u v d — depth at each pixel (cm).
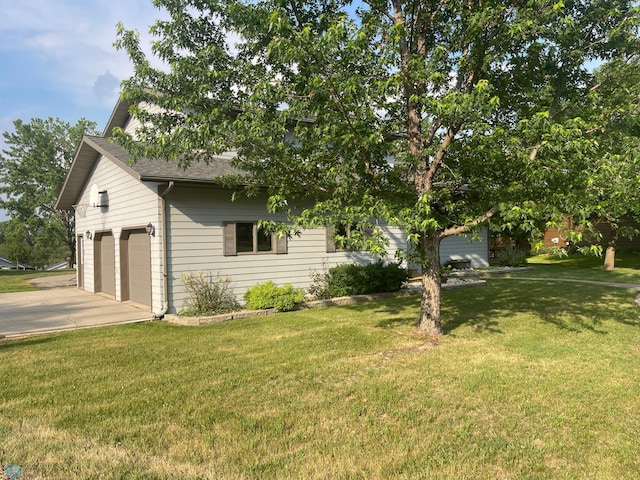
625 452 325
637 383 465
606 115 550
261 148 582
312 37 491
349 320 837
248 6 535
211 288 967
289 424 376
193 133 552
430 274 691
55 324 864
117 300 1229
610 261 1783
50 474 294
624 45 545
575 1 551
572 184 486
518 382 468
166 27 591
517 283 1391
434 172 625
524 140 498
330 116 514
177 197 963
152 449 333
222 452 328
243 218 1058
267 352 605
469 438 348
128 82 616
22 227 3788
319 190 650
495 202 555
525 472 300
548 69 588
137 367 548
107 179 1300
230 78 598
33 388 474
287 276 1127
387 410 402
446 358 557
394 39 506
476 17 508
